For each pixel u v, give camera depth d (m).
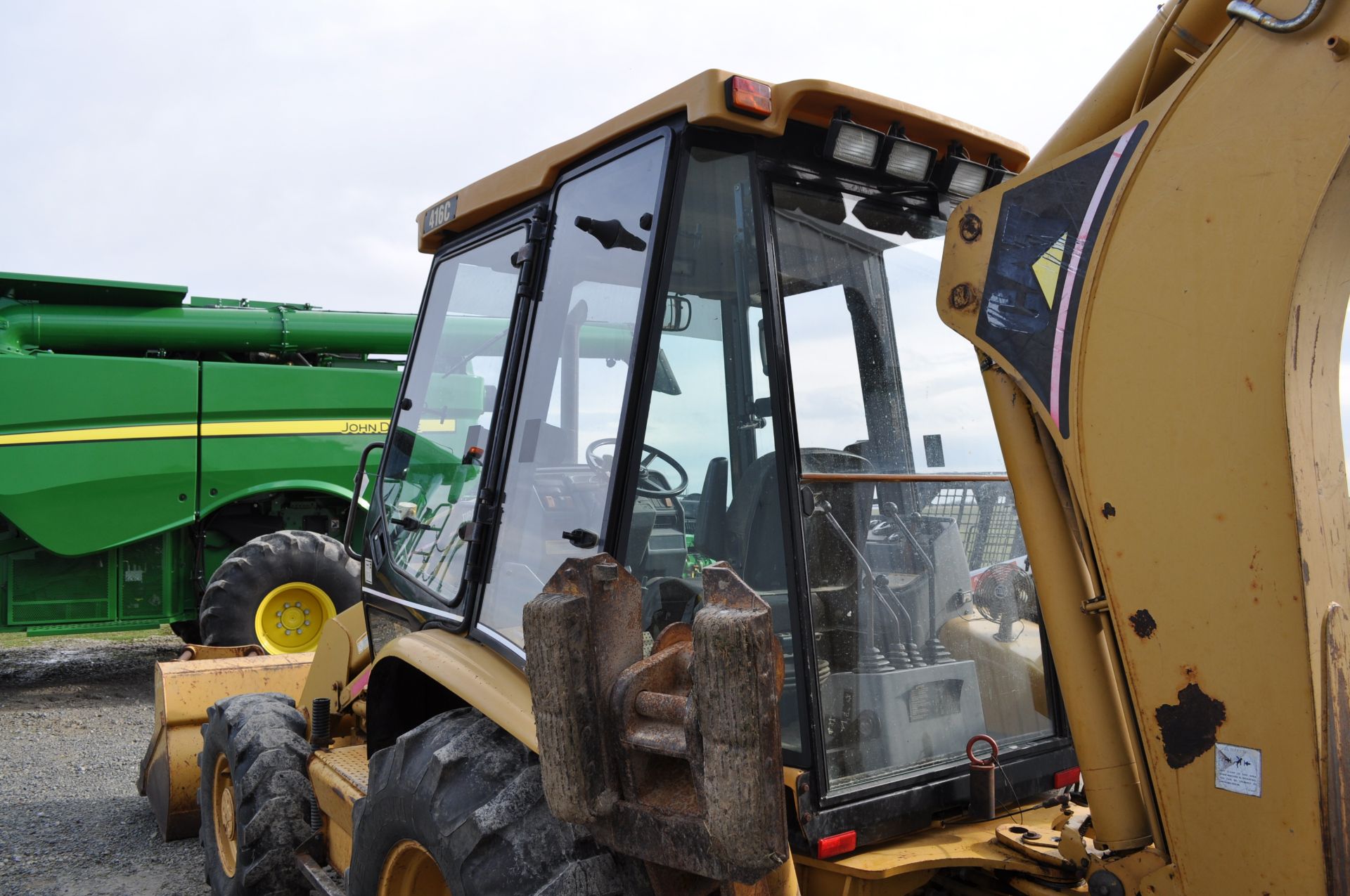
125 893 4.11
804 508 2.13
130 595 8.34
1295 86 1.50
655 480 2.22
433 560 2.95
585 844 2.03
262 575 7.94
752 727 1.53
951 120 2.38
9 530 8.00
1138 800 1.87
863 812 2.13
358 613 3.81
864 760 2.21
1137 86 1.77
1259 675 1.56
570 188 2.56
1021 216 1.85
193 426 8.35
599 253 2.40
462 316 3.10
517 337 2.63
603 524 2.22
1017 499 1.93
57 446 7.83
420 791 2.25
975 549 2.51
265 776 3.36
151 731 6.88
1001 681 2.51
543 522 2.45
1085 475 1.75
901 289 2.42
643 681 1.82
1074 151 1.78
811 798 2.06
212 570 8.73
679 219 2.20
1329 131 1.47
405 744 2.39
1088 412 1.74
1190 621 1.63
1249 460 1.55
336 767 3.23
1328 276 1.54
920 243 2.48
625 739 1.80
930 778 2.27
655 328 2.19
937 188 2.46
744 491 2.17
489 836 2.06
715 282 2.22
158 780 4.68
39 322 8.19
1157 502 1.66
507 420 2.63
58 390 7.85
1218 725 1.60
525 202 2.80
